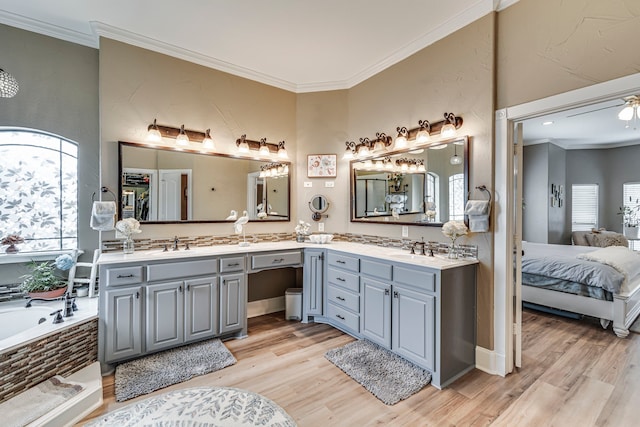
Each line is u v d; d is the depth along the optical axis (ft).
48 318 7.62
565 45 6.39
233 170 11.10
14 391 6.03
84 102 9.42
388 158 10.59
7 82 7.20
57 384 6.48
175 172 9.98
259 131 11.71
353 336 9.71
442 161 8.86
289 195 12.40
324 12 8.06
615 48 5.76
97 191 9.64
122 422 5.16
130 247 8.64
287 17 8.29
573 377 7.45
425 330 7.25
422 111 9.43
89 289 8.89
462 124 8.30
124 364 7.68
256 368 7.73
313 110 12.51
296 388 6.91
